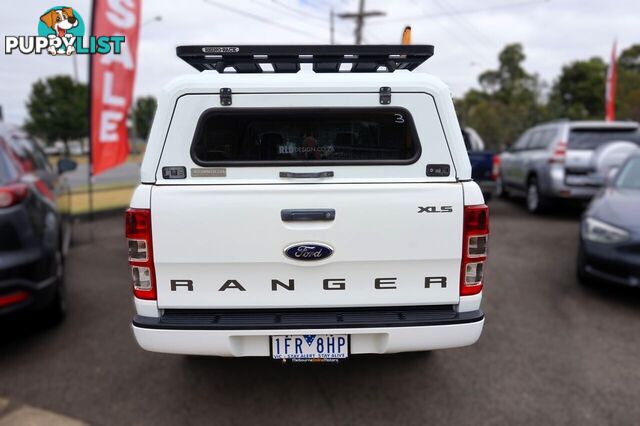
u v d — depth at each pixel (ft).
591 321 14.21
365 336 8.57
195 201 8.25
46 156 20.33
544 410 9.75
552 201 30.48
